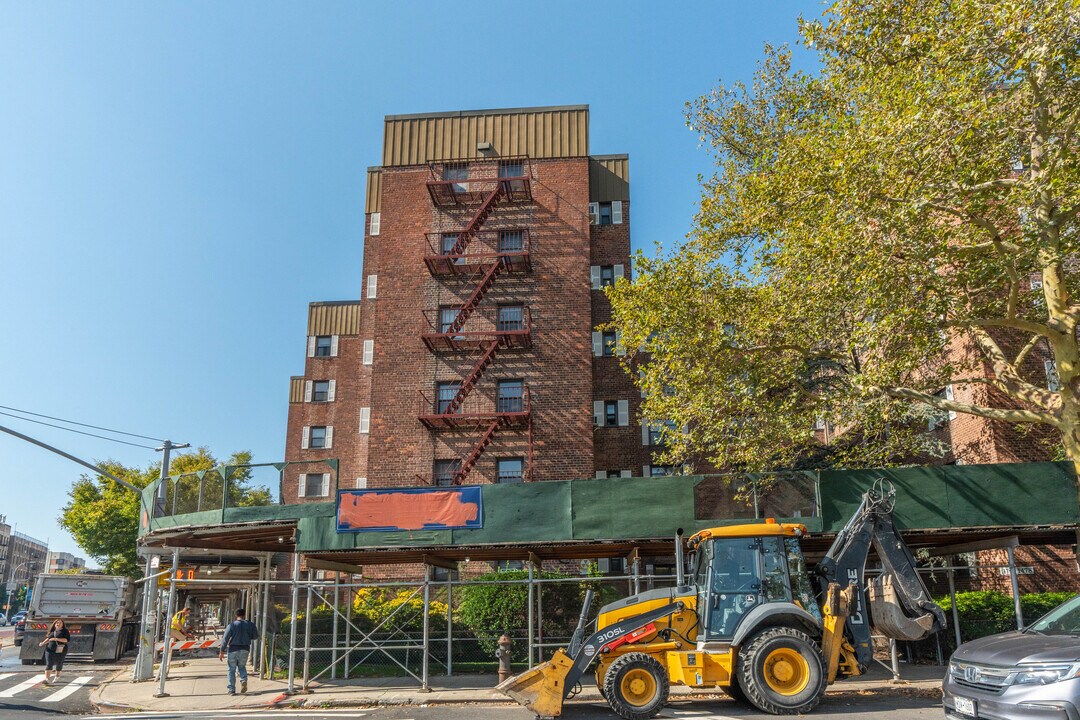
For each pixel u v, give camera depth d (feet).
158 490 69.36
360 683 63.05
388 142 111.14
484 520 56.70
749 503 57.31
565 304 103.76
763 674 40.60
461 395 100.22
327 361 156.15
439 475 100.07
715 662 42.09
